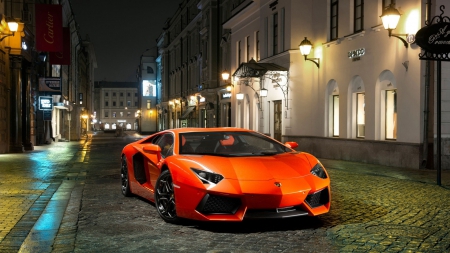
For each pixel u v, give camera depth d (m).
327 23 17.25
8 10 22.19
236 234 5.07
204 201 5.11
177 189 5.40
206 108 38.22
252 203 4.98
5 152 20.44
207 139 6.63
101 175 11.45
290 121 19.00
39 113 29.70
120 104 126.00
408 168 12.64
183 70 50.38
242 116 26.17
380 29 13.98
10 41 20.19
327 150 16.98
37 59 27.50
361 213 6.24
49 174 11.66
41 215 6.25
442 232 5.15
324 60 17.44
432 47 8.99
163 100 62.28
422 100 12.32
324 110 17.44
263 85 22.50
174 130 6.95
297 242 4.74
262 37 22.42
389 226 5.45
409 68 12.72
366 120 14.83
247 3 25.31
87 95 79.75
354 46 15.49
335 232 5.15
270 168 5.41
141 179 7.24
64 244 4.72
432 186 8.96
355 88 15.70
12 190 8.67
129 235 5.11
